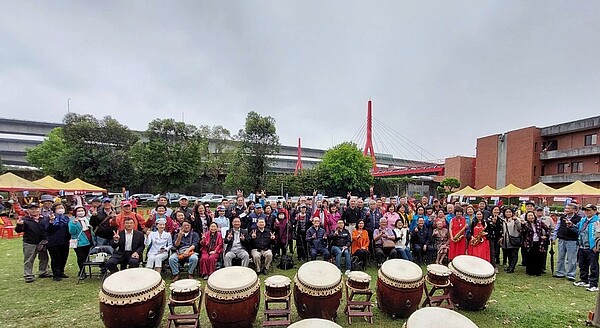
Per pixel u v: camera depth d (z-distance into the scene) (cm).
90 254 756
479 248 845
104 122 3375
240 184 3194
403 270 541
